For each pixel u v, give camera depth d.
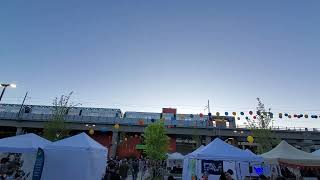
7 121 58.81
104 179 13.36
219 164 16.14
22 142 13.55
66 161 12.70
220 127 58.41
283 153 13.05
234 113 27.95
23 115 59.03
